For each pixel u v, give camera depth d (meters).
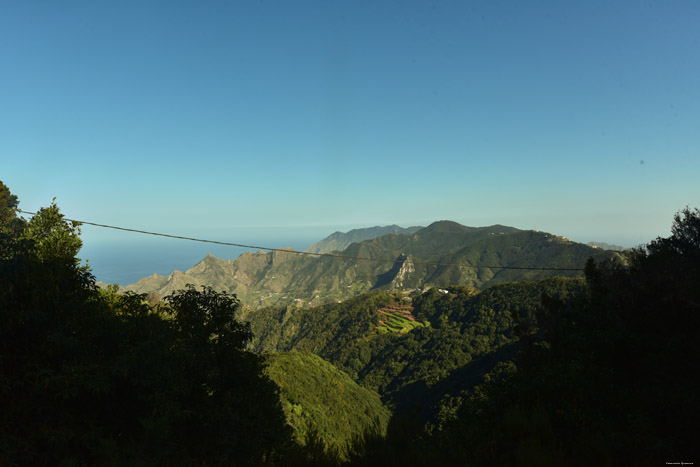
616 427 5.00
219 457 6.64
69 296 7.10
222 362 8.26
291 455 3.82
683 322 9.55
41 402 5.35
